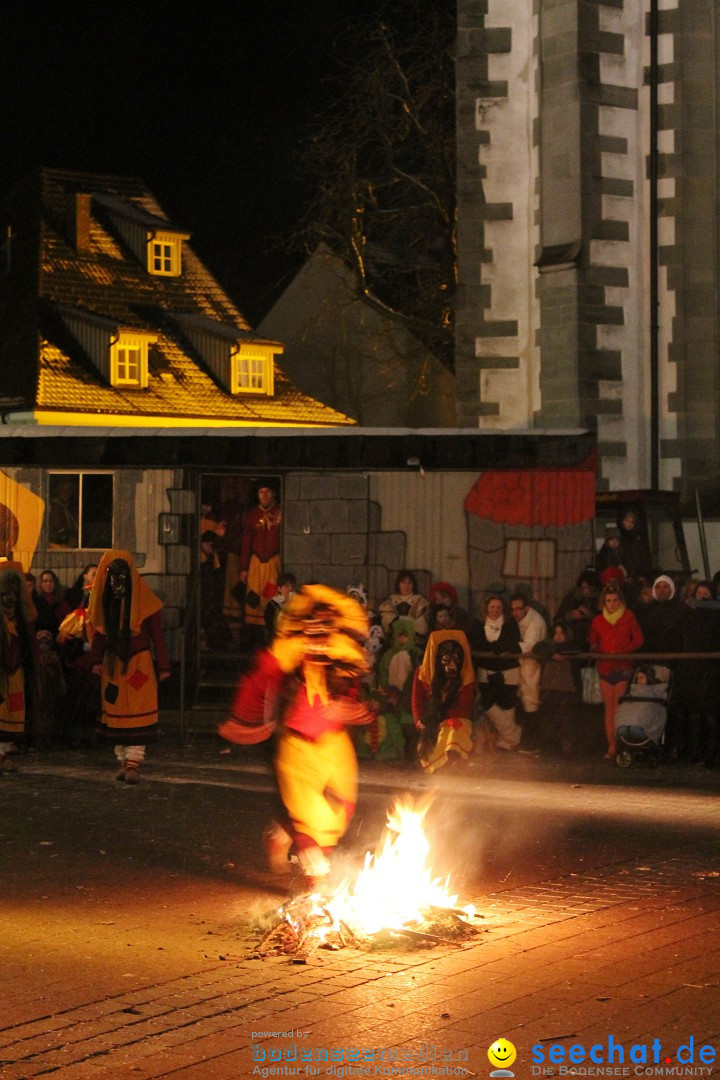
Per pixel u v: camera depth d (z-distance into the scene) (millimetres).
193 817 10875
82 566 17375
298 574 17016
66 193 41812
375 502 16891
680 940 7109
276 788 7992
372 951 6918
